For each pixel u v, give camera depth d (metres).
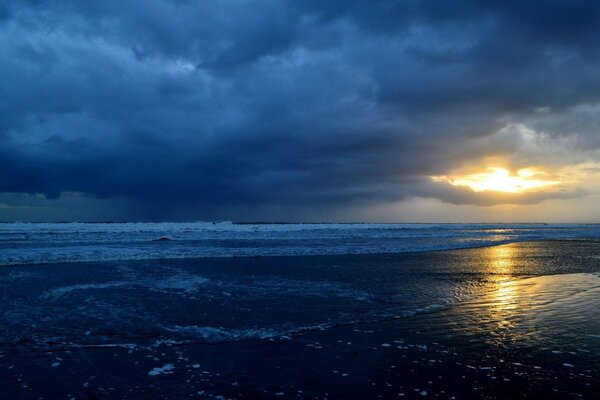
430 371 5.98
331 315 9.33
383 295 11.60
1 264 17.16
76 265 17.34
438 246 29.33
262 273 15.66
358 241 33.38
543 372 5.93
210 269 16.64
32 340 7.38
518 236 46.75
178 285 12.97
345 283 13.55
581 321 8.76
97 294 11.45
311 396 5.17
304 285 13.15
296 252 23.89
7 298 10.80
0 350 6.82
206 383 5.57
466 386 5.46
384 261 19.94
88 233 36.16
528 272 16.28
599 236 48.31
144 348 7.02
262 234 40.66
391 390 5.34
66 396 5.14
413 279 14.45
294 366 6.20
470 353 6.75
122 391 5.30
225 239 34.00
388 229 63.50
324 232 46.75
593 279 14.48
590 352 6.79
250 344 7.27
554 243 35.03
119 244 27.27
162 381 5.62
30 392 5.25
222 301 10.73
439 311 9.73
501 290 12.35
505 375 5.83
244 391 5.32
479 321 8.79
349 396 5.17
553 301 10.81
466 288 12.68
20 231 37.28
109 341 7.38
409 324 8.57
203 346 7.14
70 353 6.73
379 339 7.54
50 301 10.54
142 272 15.60
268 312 9.59
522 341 7.38
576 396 5.16
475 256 22.78
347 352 6.84
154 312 9.49
